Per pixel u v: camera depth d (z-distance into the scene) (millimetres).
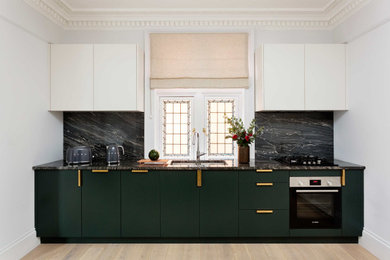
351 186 2893
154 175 2920
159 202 2924
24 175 2736
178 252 2766
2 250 2422
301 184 2895
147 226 2928
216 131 3621
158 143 3615
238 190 2916
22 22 2654
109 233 2926
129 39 3508
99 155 3521
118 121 3523
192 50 3455
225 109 3625
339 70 3156
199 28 3494
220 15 3406
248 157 3193
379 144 2639
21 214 2686
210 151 3625
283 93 3150
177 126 3633
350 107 3125
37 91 2941
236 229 2918
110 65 3156
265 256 2682
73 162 3025
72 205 2910
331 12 3312
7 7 2438
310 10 3299
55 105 3150
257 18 3434
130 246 2900
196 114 3596
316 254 2721
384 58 2555
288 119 3547
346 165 2943
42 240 2969
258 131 3303
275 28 3510
